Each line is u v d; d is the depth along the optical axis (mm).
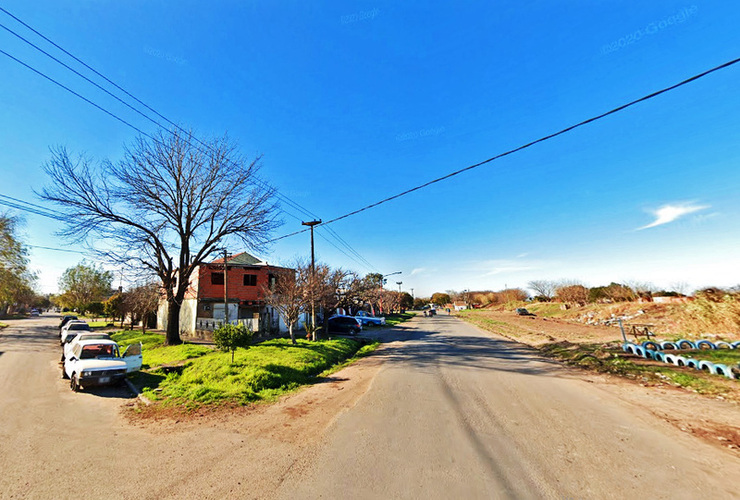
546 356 15625
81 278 60188
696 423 6449
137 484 4441
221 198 21234
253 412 7707
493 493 4023
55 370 14031
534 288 73188
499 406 7746
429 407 7707
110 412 8039
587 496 3943
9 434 6449
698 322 15297
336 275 25031
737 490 4059
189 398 8719
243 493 4164
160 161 20203
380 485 4266
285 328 27766
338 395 9086
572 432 6051
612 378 10633
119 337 26578
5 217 32500
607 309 37062
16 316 66312
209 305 29031
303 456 5223
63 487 4375
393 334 28656
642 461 4863
